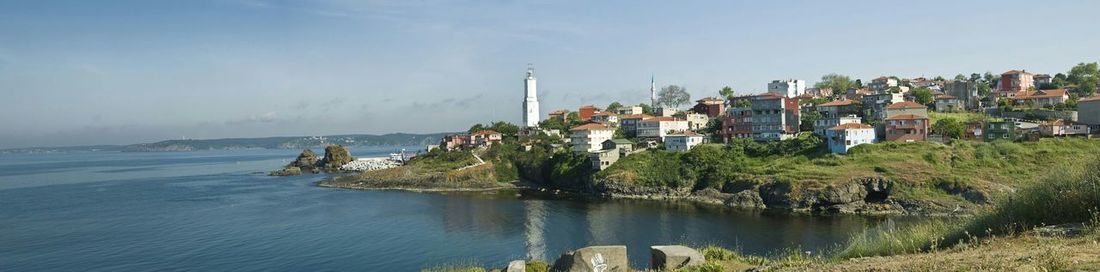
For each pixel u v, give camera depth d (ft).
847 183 343.67
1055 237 64.28
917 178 340.39
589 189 470.39
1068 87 584.81
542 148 585.63
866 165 369.30
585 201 413.59
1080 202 74.18
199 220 326.24
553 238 273.95
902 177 342.85
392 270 217.15
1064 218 75.05
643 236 272.72
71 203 406.21
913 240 81.76
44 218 336.08
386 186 524.93
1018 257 54.90
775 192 359.87
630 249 242.99
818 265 69.56
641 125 573.33
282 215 346.33
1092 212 70.90
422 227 305.32
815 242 249.75
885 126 431.43
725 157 435.12
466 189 513.04
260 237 276.62
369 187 521.65
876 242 87.45
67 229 298.15
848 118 461.78
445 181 526.16
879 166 362.33
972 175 340.80
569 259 90.84
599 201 412.36
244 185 548.31
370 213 356.18
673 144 495.00
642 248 244.42
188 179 624.59
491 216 343.67
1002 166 352.08
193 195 456.04
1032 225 76.64
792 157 421.18
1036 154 359.25
